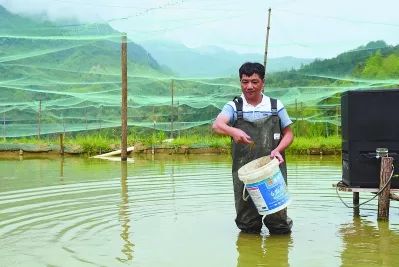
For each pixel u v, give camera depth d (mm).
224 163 16984
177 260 5480
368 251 5820
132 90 24469
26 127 25078
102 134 27078
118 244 6098
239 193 6680
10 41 17484
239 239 6367
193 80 23094
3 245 6043
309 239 6379
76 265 5289
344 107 7773
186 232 6703
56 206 8422
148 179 12000
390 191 7480
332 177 12180
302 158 19766
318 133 27234
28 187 10680
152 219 7445
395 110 7375
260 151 6598
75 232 6660
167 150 22797
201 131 28422
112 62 22766
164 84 25016
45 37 16234
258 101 6691
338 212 7941
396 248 5934
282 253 5758
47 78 20875
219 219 7465
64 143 22797
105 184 11094
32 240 6262
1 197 9344
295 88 23688
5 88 22891
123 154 18859
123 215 7707
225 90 24109
